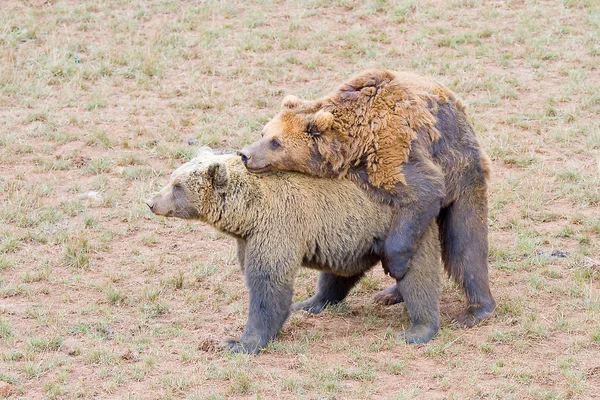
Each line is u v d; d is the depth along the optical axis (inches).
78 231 605.3
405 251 465.1
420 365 447.5
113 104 801.6
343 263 480.1
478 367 442.0
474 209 497.0
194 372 435.2
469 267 498.0
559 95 809.5
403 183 461.1
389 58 880.9
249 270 463.8
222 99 804.6
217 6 983.0
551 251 587.2
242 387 419.2
